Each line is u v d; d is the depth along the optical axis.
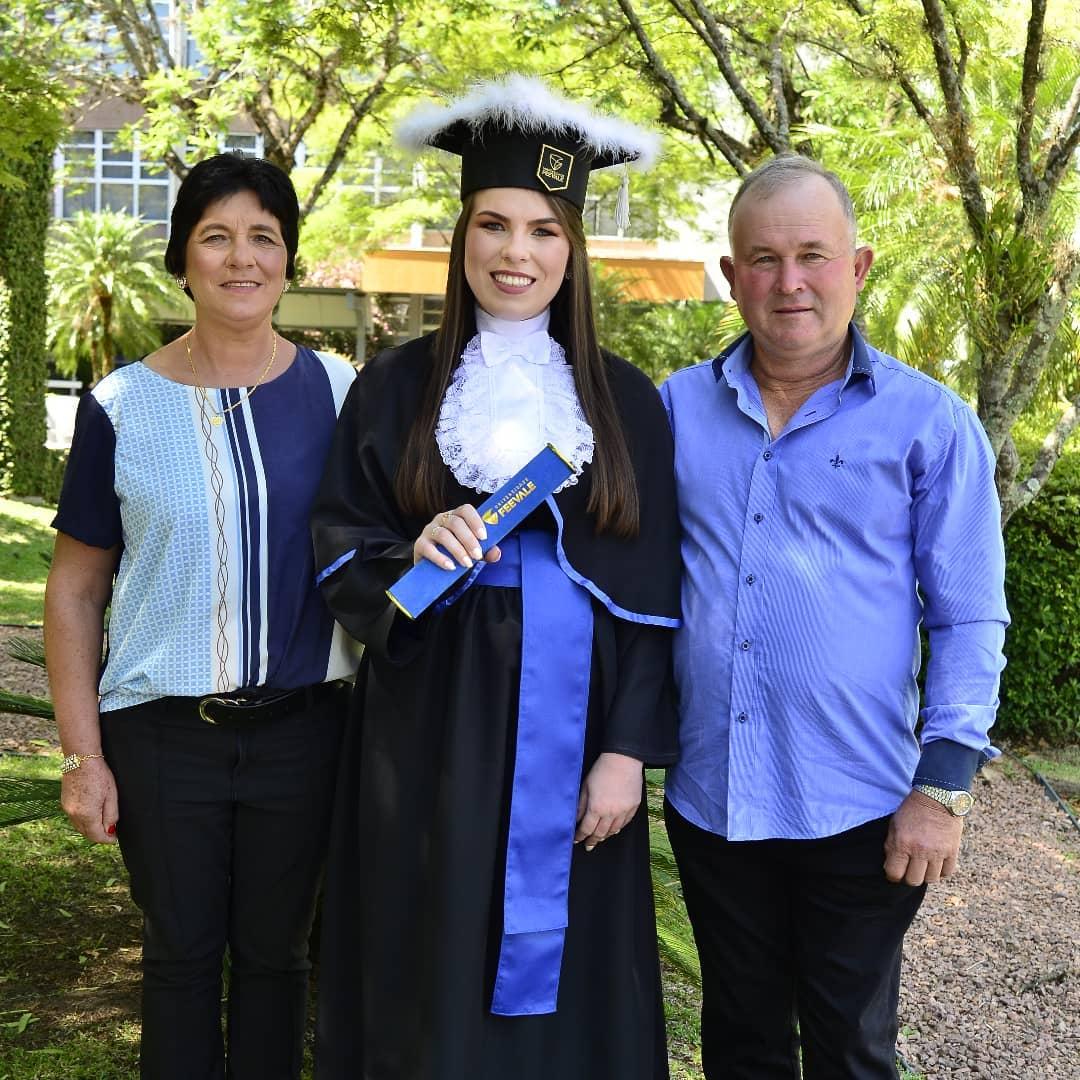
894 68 5.39
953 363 7.24
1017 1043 3.52
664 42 7.04
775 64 5.64
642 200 11.27
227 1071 2.54
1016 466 5.46
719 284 22.83
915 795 2.20
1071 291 5.32
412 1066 2.16
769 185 2.19
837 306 2.19
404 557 2.15
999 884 4.79
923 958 4.08
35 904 3.89
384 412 2.33
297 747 2.40
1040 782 6.09
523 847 2.18
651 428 2.35
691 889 2.44
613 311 20.16
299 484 2.40
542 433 2.23
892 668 2.23
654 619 2.27
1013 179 5.49
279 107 12.02
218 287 2.35
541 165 2.21
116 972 3.47
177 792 2.36
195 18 8.73
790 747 2.23
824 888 2.29
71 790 2.37
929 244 6.14
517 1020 2.21
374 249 15.23
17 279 13.99
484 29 8.65
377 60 9.27
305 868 2.46
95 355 28.47
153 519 2.33
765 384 2.31
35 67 5.97
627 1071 2.25
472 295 2.33
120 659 2.36
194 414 2.37
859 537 2.21
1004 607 2.25
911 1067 3.37
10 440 14.14
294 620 2.37
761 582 2.24
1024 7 5.53
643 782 2.34
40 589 9.44
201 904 2.40
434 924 2.14
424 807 2.20
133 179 28.14
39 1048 3.04
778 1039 2.46
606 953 2.28
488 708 2.19
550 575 2.22
